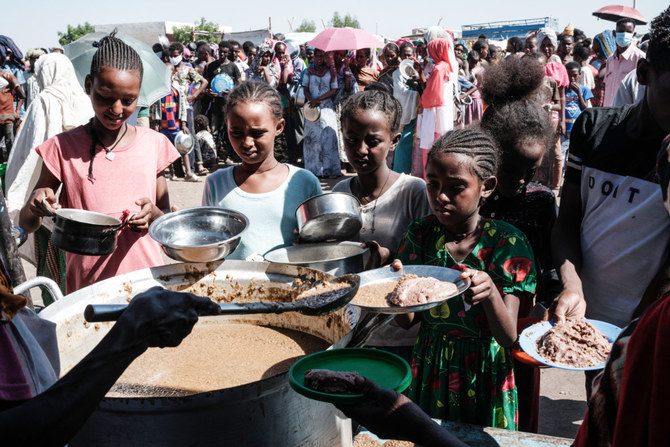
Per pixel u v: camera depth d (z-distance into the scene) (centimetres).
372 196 249
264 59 1031
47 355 125
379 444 155
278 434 132
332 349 140
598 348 172
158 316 100
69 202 256
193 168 973
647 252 203
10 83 1010
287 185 253
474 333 183
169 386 163
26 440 86
